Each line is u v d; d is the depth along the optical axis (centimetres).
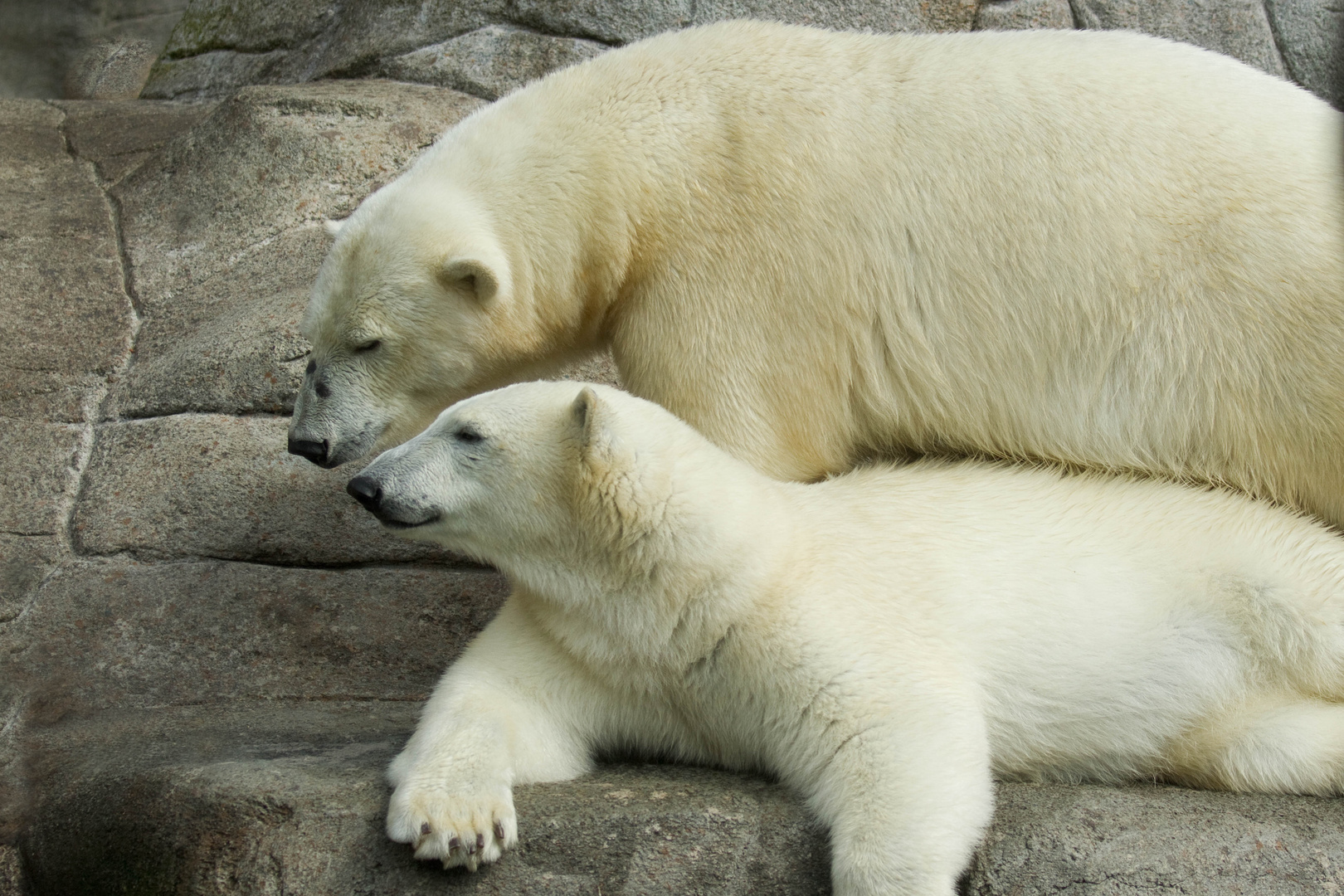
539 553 703
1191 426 797
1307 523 785
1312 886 607
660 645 684
